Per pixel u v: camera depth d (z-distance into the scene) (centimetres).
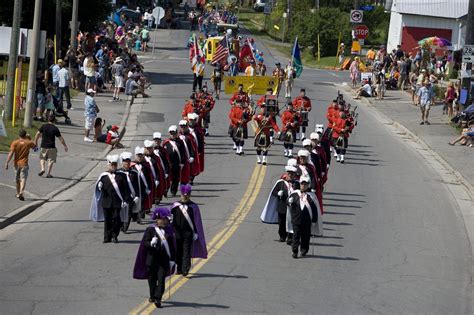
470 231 3297
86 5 7181
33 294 2270
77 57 6550
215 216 3272
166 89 7006
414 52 9862
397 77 7644
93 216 2842
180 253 2397
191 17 13375
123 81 6450
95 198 2828
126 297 2255
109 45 7419
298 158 3077
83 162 4234
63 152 4403
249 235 3002
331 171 4306
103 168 4159
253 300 2275
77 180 3862
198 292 2319
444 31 9881
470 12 5709
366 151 4909
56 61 6219
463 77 5766
